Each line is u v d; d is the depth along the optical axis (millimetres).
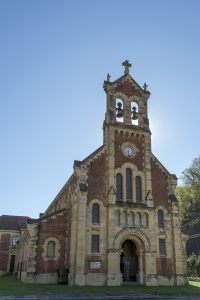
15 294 25531
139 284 36562
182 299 25844
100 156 40219
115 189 39219
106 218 37594
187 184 82750
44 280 35625
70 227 37625
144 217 39250
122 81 45406
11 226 82062
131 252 40656
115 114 43250
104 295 26703
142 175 41531
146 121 44438
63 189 45656
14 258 78438
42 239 37219
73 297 25062
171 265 38719
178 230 40344
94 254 35688
